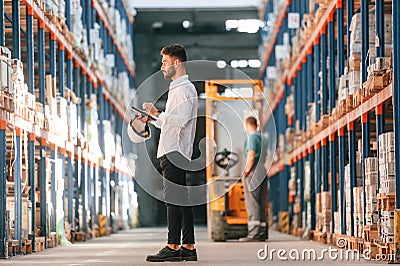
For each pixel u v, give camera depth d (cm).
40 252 1291
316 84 1711
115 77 2553
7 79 1084
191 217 1015
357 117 1241
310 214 1752
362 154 1195
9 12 1388
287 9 2295
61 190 1541
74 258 1144
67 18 1691
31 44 1308
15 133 1170
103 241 1759
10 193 1229
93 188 2023
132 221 2914
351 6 1341
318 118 1706
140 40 3350
